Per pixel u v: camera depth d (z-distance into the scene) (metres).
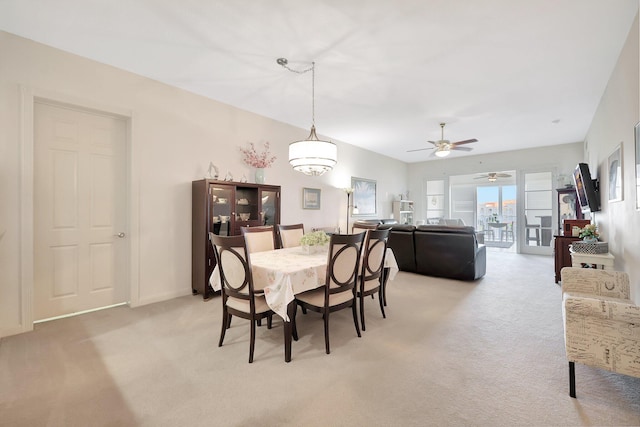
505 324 2.81
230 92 3.85
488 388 1.80
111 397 1.72
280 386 1.83
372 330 2.69
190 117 3.83
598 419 1.52
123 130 3.35
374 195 7.73
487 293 3.86
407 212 8.46
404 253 4.91
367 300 3.61
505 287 4.14
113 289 3.30
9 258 2.54
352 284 2.54
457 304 3.42
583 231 3.70
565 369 2.01
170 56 2.95
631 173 2.62
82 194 3.07
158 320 2.92
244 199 4.34
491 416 1.55
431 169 8.95
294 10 2.26
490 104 4.27
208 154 4.04
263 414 1.58
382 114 4.72
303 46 2.76
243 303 2.25
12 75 2.56
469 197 8.75
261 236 3.31
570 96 3.96
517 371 1.99
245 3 2.18
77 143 3.04
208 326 2.78
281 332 2.67
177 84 3.61
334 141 6.39
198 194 3.74
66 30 2.53
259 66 3.15
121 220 3.34
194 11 2.28
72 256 3.02
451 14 2.30
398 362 2.12
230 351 2.29
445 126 5.41
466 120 5.04
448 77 3.40
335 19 2.37
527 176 7.37
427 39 2.63
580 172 3.99
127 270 3.35
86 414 1.58
